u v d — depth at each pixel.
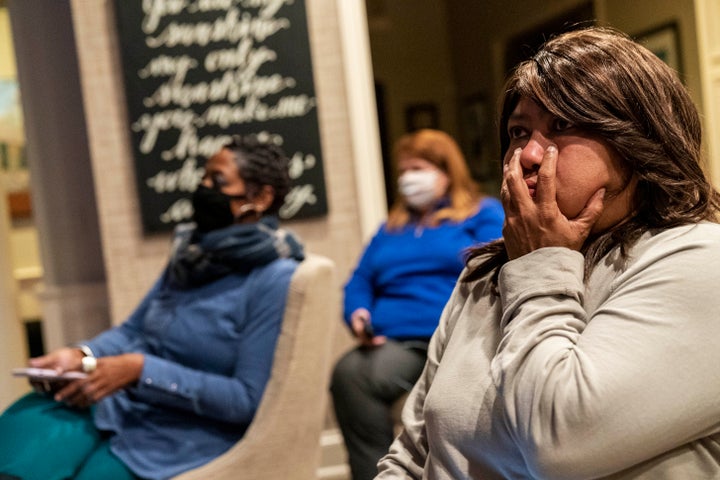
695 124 0.93
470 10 5.71
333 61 3.20
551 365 0.80
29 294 4.87
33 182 3.80
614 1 4.25
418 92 6.08
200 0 3.14
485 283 1.03
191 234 2.08
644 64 0.90
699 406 0.77
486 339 0.95
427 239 2.71
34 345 4.86
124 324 2.18
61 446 1.78
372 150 3.22
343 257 3.21
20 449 1.76
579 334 0.84
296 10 3.16
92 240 3.87
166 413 1.88
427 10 6.06
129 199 3.18
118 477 1.77
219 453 1.85
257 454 1.82
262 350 1.86
